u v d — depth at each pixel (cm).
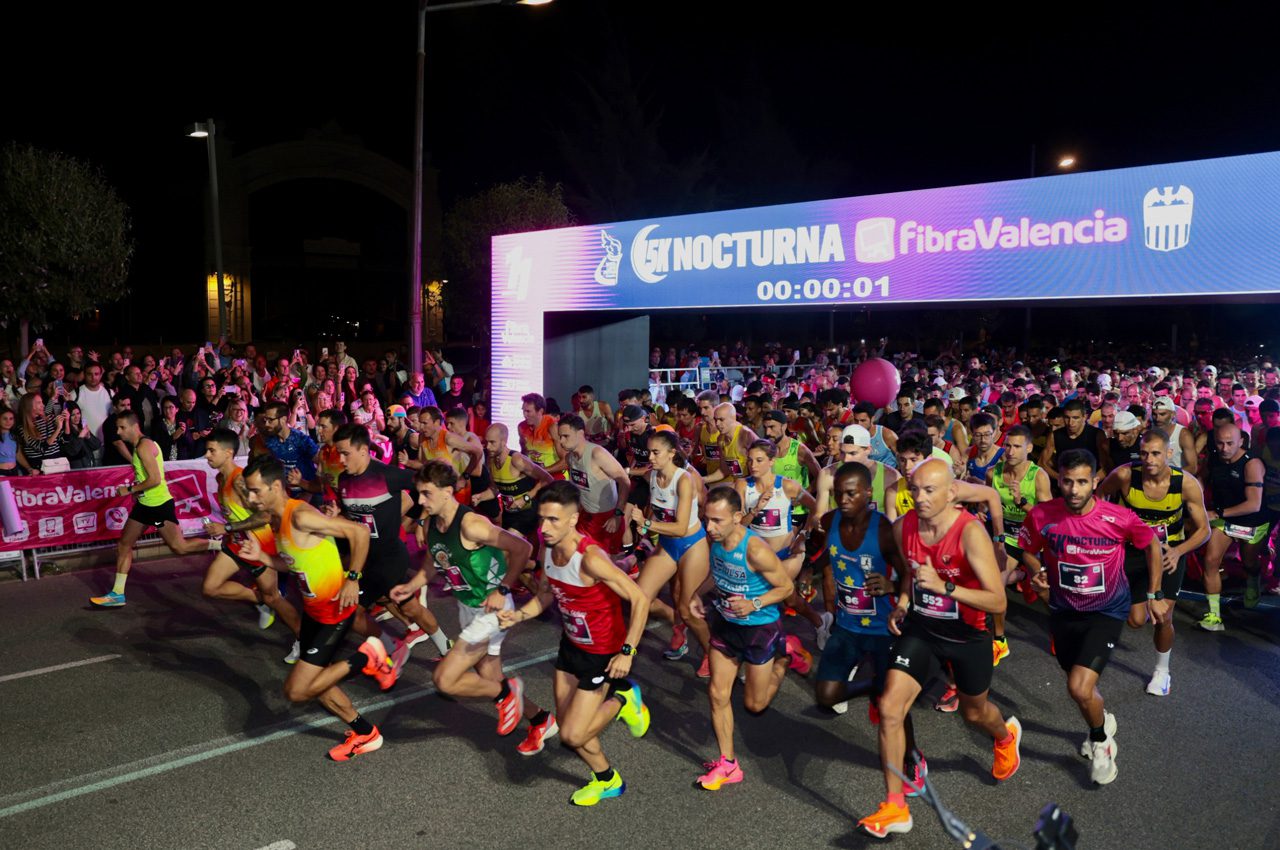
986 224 1059
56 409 1254
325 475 866
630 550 920
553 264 1508
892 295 1138
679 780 548
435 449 935
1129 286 965
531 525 880
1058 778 544
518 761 574
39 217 2061
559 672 526
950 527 483
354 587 568
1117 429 875
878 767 563
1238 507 773
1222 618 838
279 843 480
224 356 1834
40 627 848
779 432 880
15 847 478
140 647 792
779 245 1231
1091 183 984
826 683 552
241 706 663
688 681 709
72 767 568
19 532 1016
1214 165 905
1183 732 603
